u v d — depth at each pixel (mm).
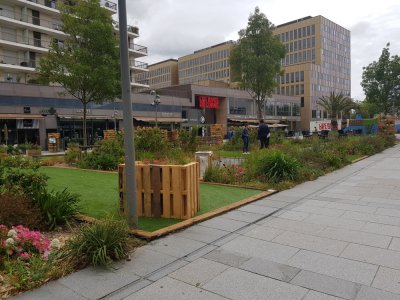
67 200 5930
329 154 13781
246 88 38969
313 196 8180
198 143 19328
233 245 4879
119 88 25062
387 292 3523
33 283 3672
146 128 16609
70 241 4402
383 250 4660
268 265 4199
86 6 24125
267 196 8172
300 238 5168
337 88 108500
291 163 10117
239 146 22141
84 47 24250
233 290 3592
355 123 33156
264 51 37031
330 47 105312
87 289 3619
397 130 45219
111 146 14656
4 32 44375
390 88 37562
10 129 32906
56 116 36094
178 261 4324
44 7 47094
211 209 6832
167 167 6031
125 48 5172
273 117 74375
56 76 23922
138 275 3936
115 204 6875
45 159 16734
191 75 116750
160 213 6137
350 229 5594
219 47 107562
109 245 4273
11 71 44094
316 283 3729
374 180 10430
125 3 5109
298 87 95875
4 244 4129
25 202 5469
